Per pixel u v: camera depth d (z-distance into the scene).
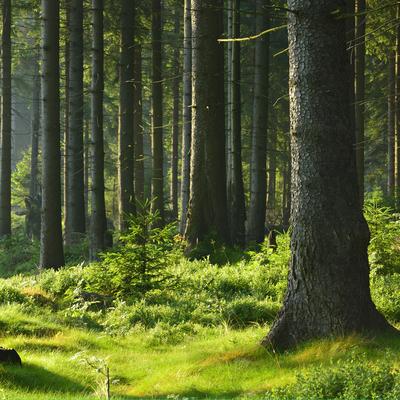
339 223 10.96
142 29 33.25
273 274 17.58
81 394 9.85
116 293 17.06
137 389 10.30
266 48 26.36
